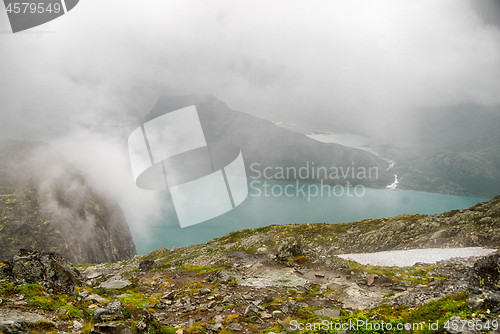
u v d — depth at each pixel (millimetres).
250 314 22344
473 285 15367
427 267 41562
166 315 22594
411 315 15758
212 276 36438
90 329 14648
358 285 32312
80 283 24594
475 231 66062
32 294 18031
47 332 13953
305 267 40125
